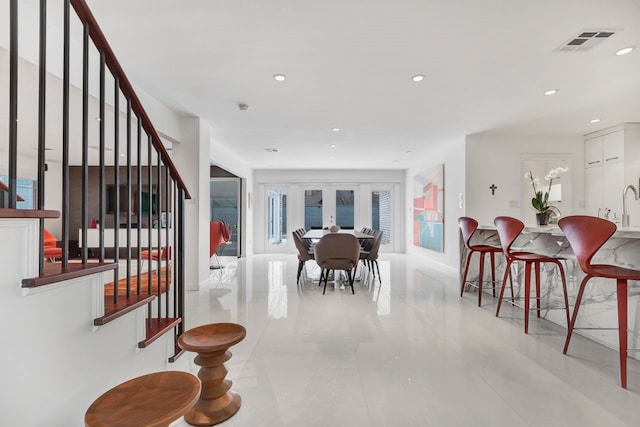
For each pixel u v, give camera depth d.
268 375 2.09
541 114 4.31
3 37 1.98
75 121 3.59
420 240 7.76
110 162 6.32
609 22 2.27
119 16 2.19
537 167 5.46
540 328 2.97
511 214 5.42
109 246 5.46
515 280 3.77
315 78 3.19
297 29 2.36
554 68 2.98
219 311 3.50
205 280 4.72
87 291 1.21
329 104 3.92
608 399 1.81
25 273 0.94
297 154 6.96
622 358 1.94
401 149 6.46
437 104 3.93
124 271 4.63
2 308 0.88
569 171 5.42
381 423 1.61
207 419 1.60
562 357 2.35
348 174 9.22
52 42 2.32
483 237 4.36
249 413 1.69
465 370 2.16
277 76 3.14
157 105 3.78
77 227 6.48
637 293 2.31
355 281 5.18
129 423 0.93
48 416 1.03
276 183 9.25
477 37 2.46
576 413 1.68
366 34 2.43
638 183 4.71
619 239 2.47
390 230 9.32
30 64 2.20
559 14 2.18
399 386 1.96
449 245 6.05
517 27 2.33
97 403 1.03
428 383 1.99
